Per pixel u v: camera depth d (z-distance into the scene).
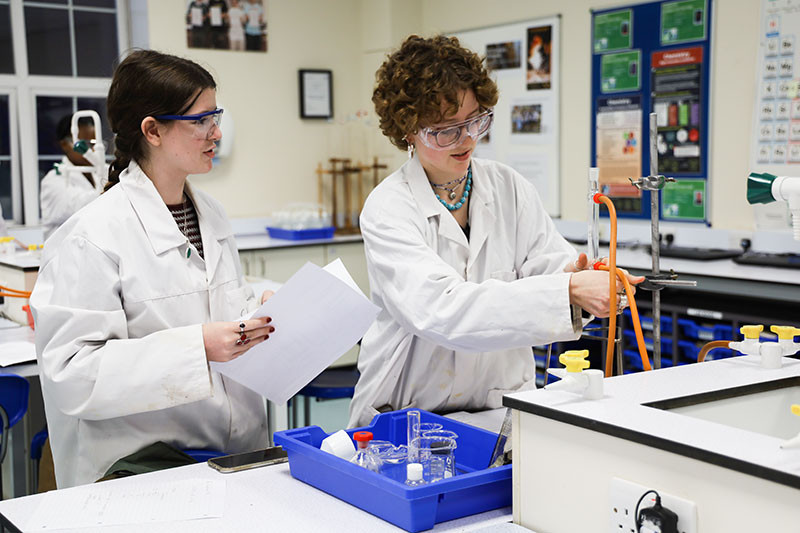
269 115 5.82
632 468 1.10
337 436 1.46
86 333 1.65
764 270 3.70
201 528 1.27
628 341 4.02
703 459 1.00
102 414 1.63
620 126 4.66
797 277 3.49
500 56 5.36
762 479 0.95
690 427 1.09
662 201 4.50
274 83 5.82
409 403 1.85
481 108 1.66
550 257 1.85
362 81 6.21
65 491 1.45
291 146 5.94
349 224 6.03
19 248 4.16
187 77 1.73
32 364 2.68
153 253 1.76
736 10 4.05
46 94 5.39
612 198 4.76
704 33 4.19
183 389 1.61
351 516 1.31
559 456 1.21
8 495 2.89
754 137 4.03
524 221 1.90
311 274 1.52
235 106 5.67
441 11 5.84
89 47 5.52
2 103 5.29
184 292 1.80
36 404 2.97
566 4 4.88
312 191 6.07
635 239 4.60
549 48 5.01
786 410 1.40
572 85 4.91
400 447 1.52
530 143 5.21
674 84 4.36
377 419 1.62
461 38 5.66
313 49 5.97
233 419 1.91
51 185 4.45
